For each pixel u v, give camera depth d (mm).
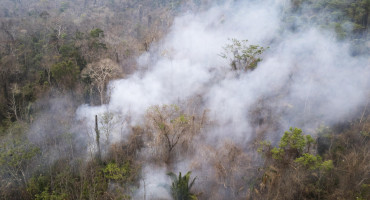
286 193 28438
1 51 58219
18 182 31328
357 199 26250
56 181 31859
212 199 31312
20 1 113938
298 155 29328
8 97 44250
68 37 67500
